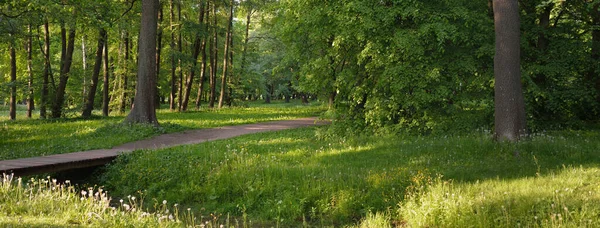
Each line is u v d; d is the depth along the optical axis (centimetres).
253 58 4491
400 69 1376
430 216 658
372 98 1486
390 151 1179
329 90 1648
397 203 764
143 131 1742
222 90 3791
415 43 1346
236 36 4341
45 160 1059
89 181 1103
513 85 1183
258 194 884
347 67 1617
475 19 1384
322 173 964
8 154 1196
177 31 3086
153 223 598
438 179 793
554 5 1521
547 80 1570
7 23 1878
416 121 1415
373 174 912
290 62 2241
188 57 3131
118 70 3297
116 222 577
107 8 2025
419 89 1389
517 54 1190
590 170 826
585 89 1501
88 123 2131
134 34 3019
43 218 560
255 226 762
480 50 1401
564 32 1584
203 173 1036
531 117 1437
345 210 779
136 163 1127
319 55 1822
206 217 823
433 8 1414
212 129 2009
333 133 1520
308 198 838
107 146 1407
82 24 2052
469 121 1384
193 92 4659
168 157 1166
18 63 3359
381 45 1400
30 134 1703
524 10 1630
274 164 1057
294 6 1678
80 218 584
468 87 1423
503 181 776
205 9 3388
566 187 708
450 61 1427
